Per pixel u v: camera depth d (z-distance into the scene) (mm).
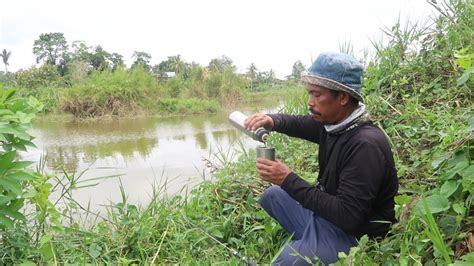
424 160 2770
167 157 5629
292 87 5605
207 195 3271
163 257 2666
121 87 12867
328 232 2201
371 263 1907
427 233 1766
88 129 9055
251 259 2492
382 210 2180
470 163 2047
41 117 11844
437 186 2449
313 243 2180
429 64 3949
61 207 3506
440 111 3271
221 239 2869
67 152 6383
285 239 2670
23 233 2445
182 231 2912
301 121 2645
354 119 2119
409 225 1971
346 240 2178
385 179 2107
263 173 2184
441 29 4129
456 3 4234
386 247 2035
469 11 4078
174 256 2641
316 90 2123
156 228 2938
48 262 2357
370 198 2025
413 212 1990
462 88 3432
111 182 4438
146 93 13461
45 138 7777
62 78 20281
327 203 2062
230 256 2633
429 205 1974
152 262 2510
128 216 3045
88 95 12336
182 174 4699
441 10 4246
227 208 3107
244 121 2584
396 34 4387
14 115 2301
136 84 13422
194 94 15062
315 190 2115
